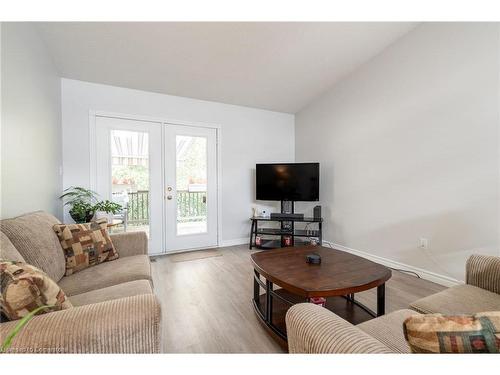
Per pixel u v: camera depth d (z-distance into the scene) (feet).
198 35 7.29
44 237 4.50
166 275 8.20
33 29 6.08
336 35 7.86
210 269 8.79
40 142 6.44
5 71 4.57
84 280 4.73
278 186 11.87
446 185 7.14
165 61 8.44
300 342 2.40
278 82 10.47
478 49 6.41
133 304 2.64
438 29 7.25
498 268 4.02
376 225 9.27
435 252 7.44
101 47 7.52
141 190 10.33
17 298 2.50
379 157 9.12
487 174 6.31
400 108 8.34
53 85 7.82
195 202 11.45
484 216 6.38
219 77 9.71
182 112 11.03
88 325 2.36
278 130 13.47
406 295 6.64
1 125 4.38
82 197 9.05
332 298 6.27
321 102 11.86
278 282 4.64
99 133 9.52
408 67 8.06
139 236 6.49
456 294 3.98
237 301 6.33
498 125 6.10
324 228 11.81
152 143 10.44
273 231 11.64
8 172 4.64
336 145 11.07
